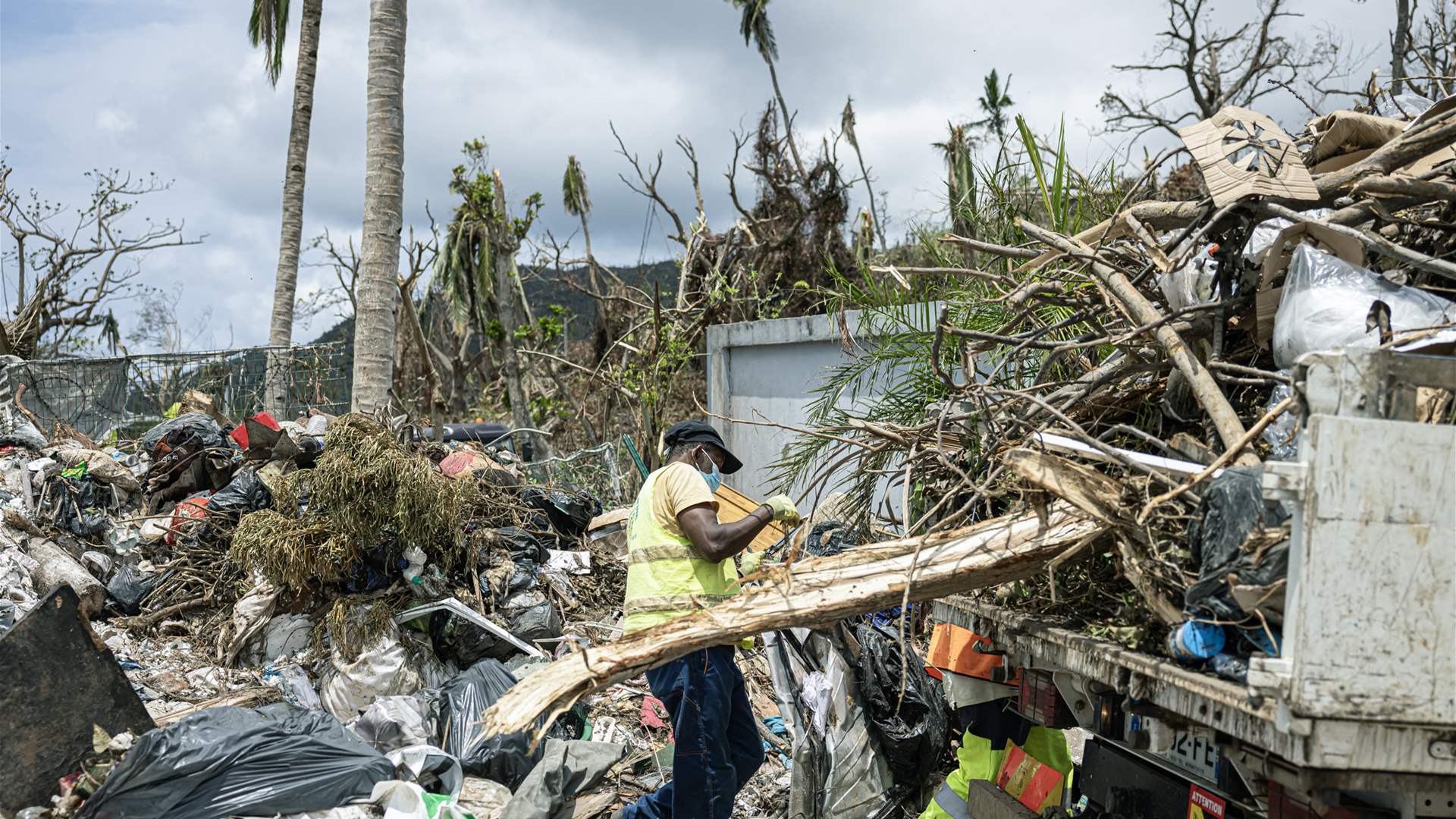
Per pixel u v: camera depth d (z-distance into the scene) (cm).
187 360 1124
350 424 551
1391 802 234
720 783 384
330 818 375
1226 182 326
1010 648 338
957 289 522
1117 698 310
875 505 555
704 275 1546
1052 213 534
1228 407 293
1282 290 310
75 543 652
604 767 442
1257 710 217
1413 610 207
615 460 1082
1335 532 205
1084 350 431
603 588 686
